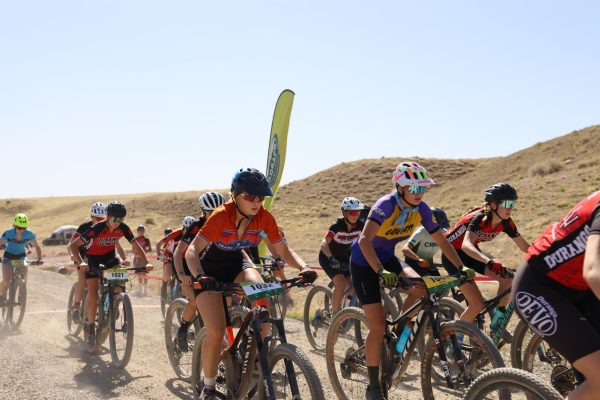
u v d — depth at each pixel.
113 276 6.78
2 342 7.68
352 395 5.16
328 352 5.29
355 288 4.69
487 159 56.62
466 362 4.30
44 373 6.18
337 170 57.53
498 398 3.50
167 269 7.91
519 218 22.62
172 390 5.72
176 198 66.94
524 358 4.86
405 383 5.81
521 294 3.07
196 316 5.89
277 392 4.36
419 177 4.40
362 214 7.45
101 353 7.26
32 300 12.13
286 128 11.44
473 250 5.18
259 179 4.16
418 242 6.48
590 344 2.75
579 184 27.61
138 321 9.73
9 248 9.04
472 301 5.20
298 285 4.27
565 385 3.95
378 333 4.56
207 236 4.30
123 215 7.23
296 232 33.56
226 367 4.39
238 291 4.23
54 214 79.75
